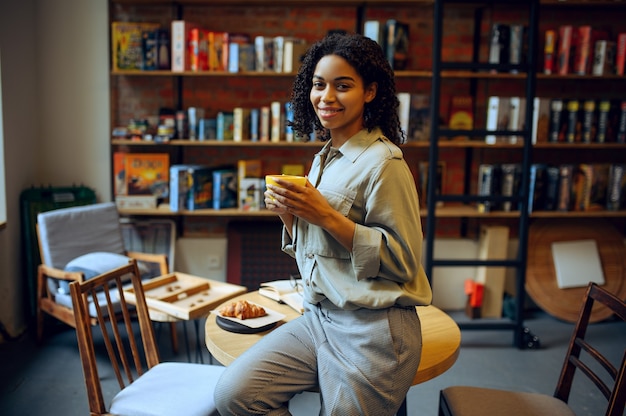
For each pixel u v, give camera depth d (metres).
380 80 1.56
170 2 4.07
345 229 1.45
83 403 2.93
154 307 2.62
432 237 3.73
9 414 2.79
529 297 4.54
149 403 1.87
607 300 1.82
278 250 4.30
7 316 3.72
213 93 4.29
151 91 4.25
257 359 1.54
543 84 4.37
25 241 3.91
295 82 1.70
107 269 3.32
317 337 1.59
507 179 4.05
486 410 1.83
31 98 4.04
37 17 4.05
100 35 4.10
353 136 1.58
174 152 4.35
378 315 1.51
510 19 4.26
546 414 1.81
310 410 2.94
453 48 4.29
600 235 4.48
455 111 4.20
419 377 1.64
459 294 4.48
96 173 4.21
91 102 4.16
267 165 4.41
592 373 1.82
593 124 4.08
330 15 4.22
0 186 3.63
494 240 4.25
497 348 3.78
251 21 4.21
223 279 4.42
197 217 4.42
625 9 4.23
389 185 1.47
